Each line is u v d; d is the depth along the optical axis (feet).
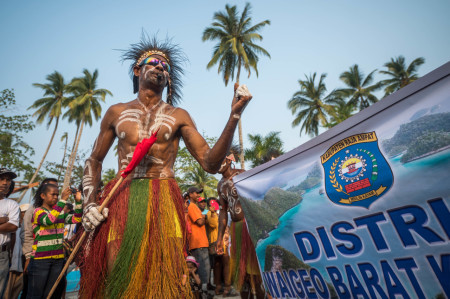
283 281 8.68
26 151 83.97
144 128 7.90
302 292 8.01
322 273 7.32
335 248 6.95
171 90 9.78
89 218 7.06
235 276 13.15
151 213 7.10
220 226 15.57
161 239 6.86
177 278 6.62
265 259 9.46
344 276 6.73
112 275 6.56
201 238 19.62
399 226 5.62
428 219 5.18
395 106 5.79
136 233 6.82
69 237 16.44
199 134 8.12
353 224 6.49
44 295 13.82
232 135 6.93
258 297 12.11
